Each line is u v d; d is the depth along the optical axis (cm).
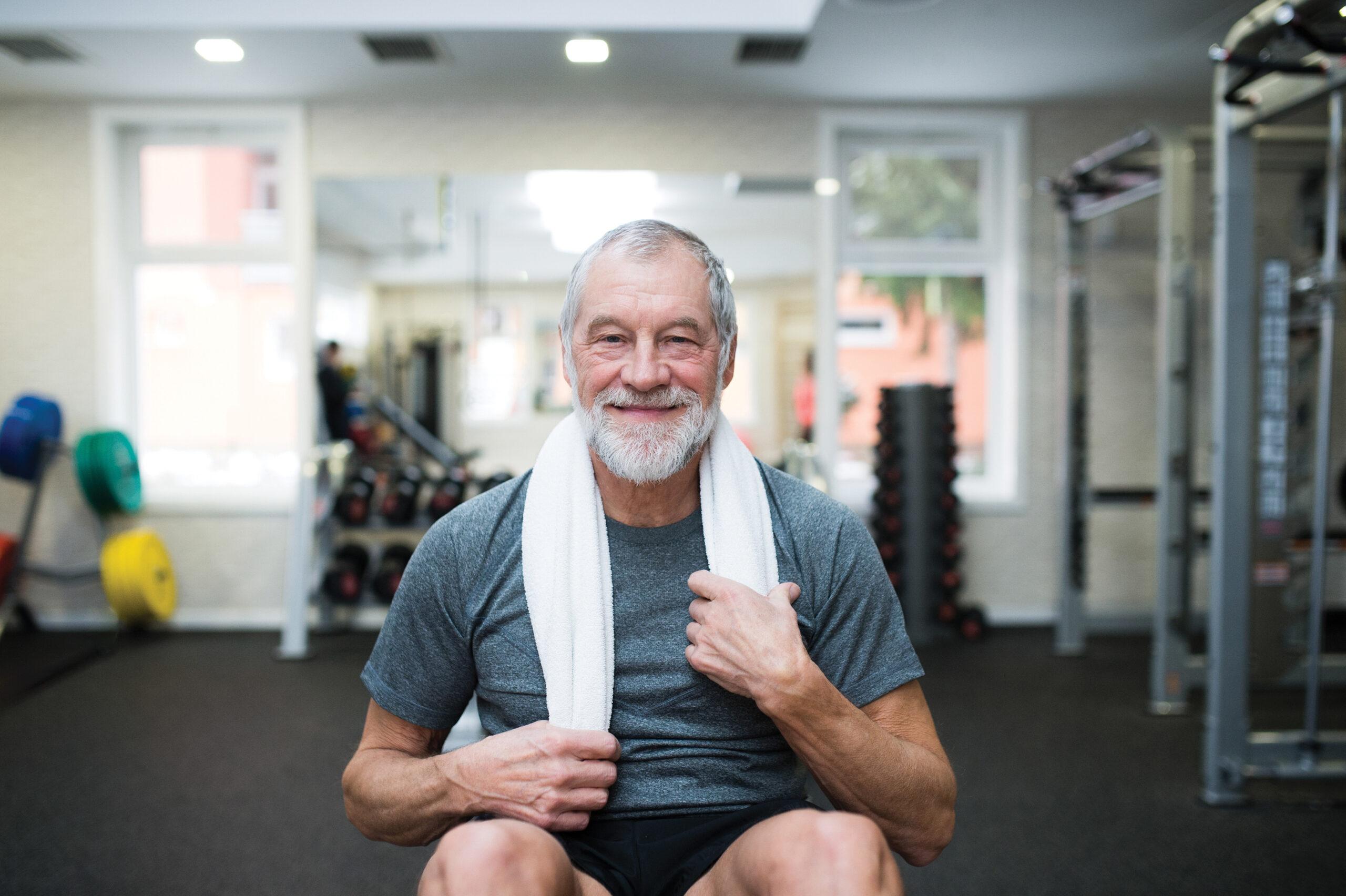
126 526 446
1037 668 384
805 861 78
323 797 252
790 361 455
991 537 459
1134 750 287
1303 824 231
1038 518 459
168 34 362
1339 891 198
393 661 101
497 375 455
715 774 96
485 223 450
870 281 464
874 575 101
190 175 455
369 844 223
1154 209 456
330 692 349
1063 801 247
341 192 448
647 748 96
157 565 423
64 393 445
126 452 424
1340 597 458
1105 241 428
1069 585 407
